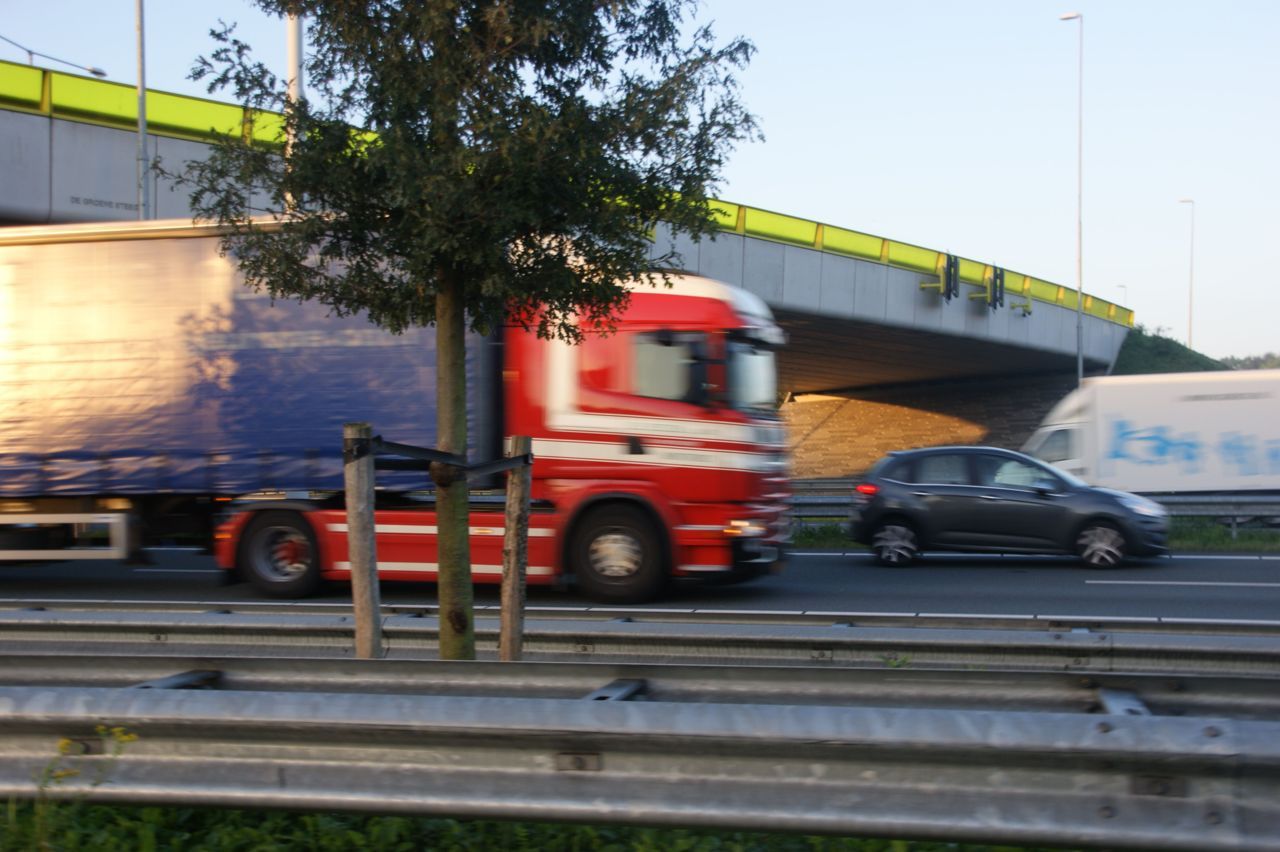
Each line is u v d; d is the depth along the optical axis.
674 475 12.03
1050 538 15.86
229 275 12.82
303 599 12.73
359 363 12.55
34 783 3.63
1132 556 15.82
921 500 16.19
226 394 12.77
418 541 12.30
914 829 3.16
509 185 4.85
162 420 12.87
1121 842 3.06
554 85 5.09
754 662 5.92
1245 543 19.08
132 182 21.77
